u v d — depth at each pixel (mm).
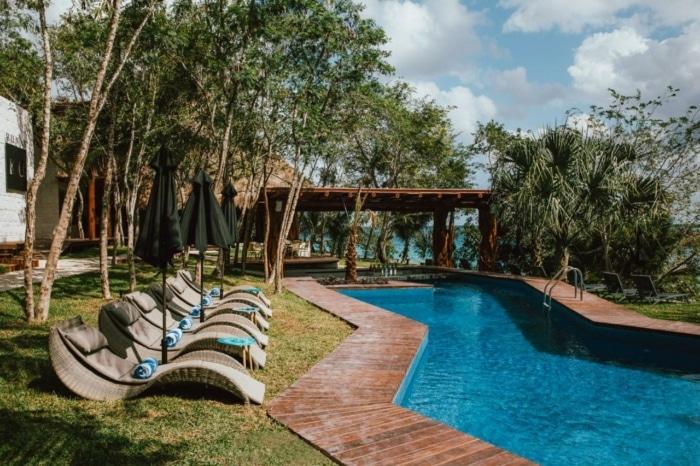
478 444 4816
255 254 27125
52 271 8992
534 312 15008
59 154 20297
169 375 5629
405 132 28000
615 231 18000
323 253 35969
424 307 15992
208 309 10508
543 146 18188
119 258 20719
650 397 7719
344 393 6238
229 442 4723
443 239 24750
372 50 15781
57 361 5531
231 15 13578
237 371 6027
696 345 9516
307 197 20578
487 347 10836
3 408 5164
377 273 22969
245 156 21250
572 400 7609
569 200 17156
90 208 26062
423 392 7910
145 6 11039
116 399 5621
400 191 20594
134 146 17797
